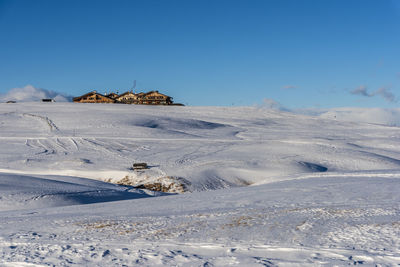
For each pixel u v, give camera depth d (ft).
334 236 32.53
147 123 298.76
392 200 48.21
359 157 187.01
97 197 113.09
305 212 43.21
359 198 51.42
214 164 167.32
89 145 211.82
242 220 41.22
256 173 154.92
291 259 27.09
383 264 24.73
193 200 64.54
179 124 306.96
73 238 38.14
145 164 162.09
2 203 99.55
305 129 306.14
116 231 40.34
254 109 416.46
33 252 33.01
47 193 108.68
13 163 173.68
